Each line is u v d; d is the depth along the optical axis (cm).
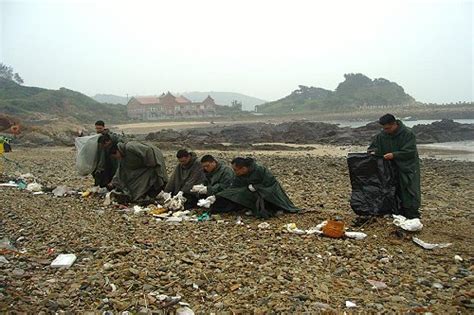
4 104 7938
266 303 534
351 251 732
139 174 1151
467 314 512
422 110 9650
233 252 731
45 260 677
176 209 1030
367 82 16188
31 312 492
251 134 4819
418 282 611
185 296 555
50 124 5209
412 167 898
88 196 1206
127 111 12544
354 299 554
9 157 2525
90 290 562
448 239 797
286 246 759
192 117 12494
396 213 910
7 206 1074
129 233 842
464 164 2269
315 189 1424
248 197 975
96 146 1233
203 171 1075
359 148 3500
